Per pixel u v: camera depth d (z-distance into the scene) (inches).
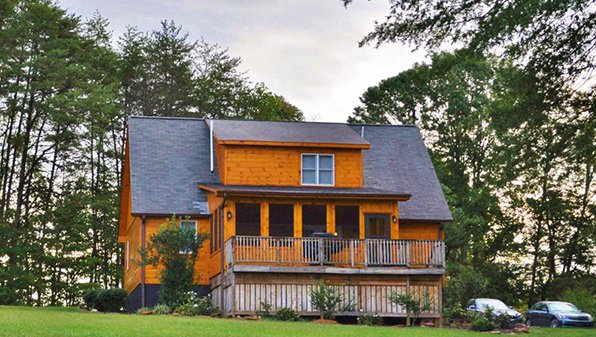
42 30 2075.5
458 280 1895.9
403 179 1614.2
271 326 1025.5
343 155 1520.7
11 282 1913.1
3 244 1951.3
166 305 1311.5
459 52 943.0
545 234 2524.6
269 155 1497.3
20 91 1985.7
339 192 1386.6
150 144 1609.3
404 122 2593.5
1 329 805.2
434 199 1579.7
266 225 1362.0
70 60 2149.4
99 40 2407.7
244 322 1077.1
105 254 2253.9
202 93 2556.6
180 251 1378.0
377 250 1336.1
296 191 1374.3
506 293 2519.7
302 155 1507.1
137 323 970.1
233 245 1290.6
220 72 2637.8
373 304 1326.3
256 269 1286.9
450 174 2479.1
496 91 954.1
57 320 955.3
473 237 2474.2
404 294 1328.7
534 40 887.1
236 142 1478.8
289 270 1299.2
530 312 1678.2
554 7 855.1
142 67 2445.9
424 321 1342.3
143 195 1489.9
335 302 1277.1
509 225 2534.5
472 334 1113.4
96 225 2214.6
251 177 1486.2
